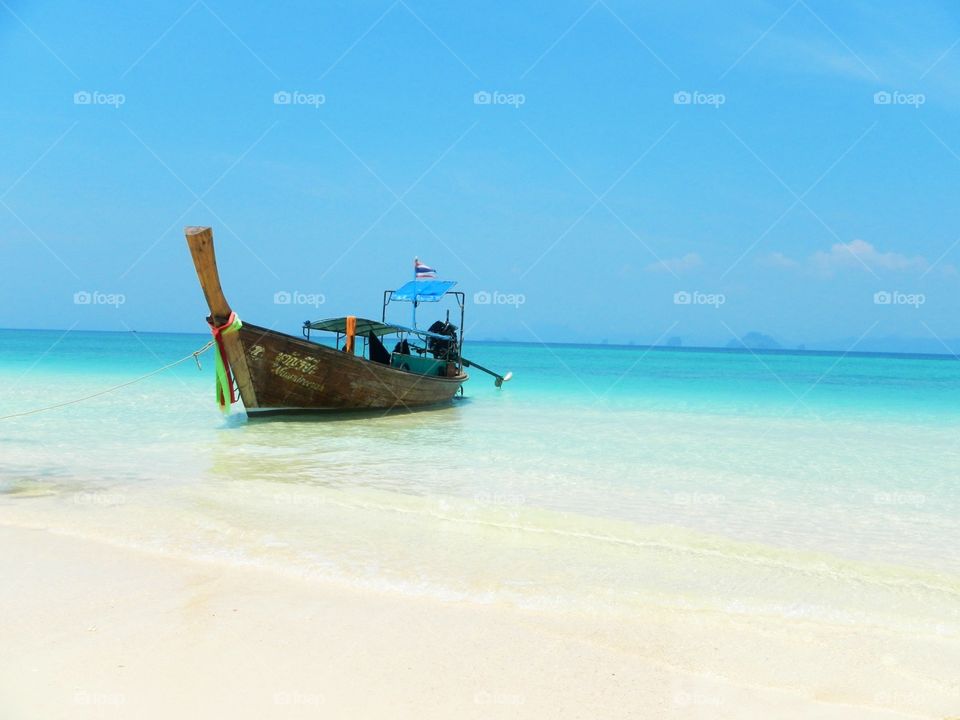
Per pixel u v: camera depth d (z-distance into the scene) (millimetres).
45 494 9219
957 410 23594
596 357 80625
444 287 23094
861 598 6316
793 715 4195
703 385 35969
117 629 5062
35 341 88188
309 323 19844
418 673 4547
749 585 6570
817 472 12312
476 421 18750
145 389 24734
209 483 10156
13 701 4008
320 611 5539
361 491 9961
